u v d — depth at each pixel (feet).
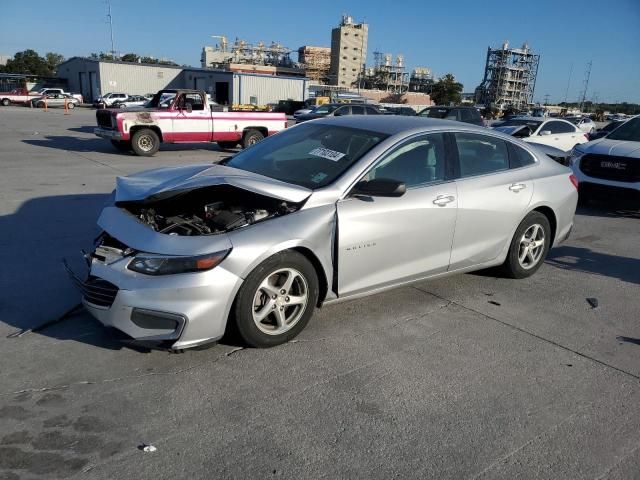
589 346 13.52
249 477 8.34
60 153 46.98
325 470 8.59
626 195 28.17
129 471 8.30
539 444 9.57
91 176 34.17
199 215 13.32
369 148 13.67
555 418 10.37
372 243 13.12
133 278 10.64
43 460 8.41
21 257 17.48
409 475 8.61
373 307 15.05
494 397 10.96
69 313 13.33
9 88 221.66
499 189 16.01
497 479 8.64
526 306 15.84
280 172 13.98
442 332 13.78
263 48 546.26
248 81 194.29
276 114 56.39
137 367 11.20
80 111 135.13
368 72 533.14
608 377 12.05
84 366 11.13
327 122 15.99
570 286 17.81
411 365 12.01
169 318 10.59
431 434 9.66
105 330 12.66
